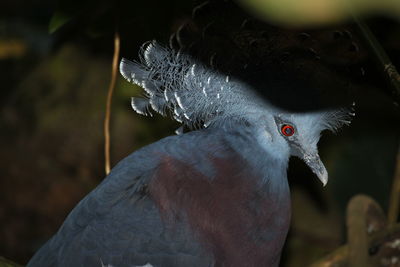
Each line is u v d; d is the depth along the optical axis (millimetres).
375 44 4484
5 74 13375
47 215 11992
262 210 5648
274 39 5285
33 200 12070
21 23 14219
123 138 11336
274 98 5598
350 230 6875
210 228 5344
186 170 5418
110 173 5719
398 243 6812
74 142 11906
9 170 12172
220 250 5375
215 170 5488
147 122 11039
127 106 11328
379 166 9672
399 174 7777
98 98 11953
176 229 5258
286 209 5879
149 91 5613
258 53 5406
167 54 5559
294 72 5426
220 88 5613
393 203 7742
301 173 10461
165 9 6609
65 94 12219
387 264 6828
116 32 6785
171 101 5605
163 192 5320
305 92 5496
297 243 10664
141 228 5246
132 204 5324
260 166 5750
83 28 8719
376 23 5879
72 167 12031
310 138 5715
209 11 5332
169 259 5246
